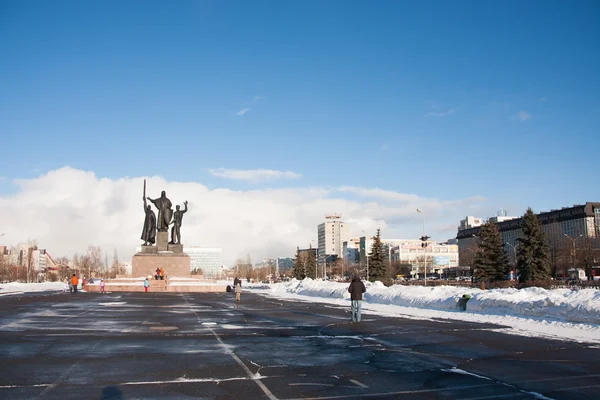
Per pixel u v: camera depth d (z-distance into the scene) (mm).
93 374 11289
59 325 21047
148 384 10383
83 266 169375
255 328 20609
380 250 87500
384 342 16562
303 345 15867
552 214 157125
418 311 29047
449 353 14344
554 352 14430
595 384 10570
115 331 19141
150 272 66688
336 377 11164
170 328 20375
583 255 99062
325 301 41656
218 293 58531
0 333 18234
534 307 23281
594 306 20406
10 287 69062
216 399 9258
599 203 145375
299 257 134500
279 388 10117
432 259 183625
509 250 167375
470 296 28219
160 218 68250
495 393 9805
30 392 9656
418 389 10094
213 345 15734
